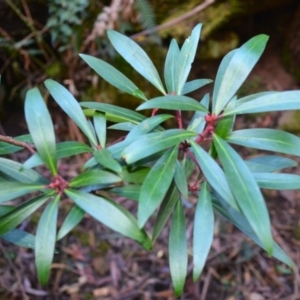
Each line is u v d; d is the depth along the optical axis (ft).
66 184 0.96
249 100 1.11
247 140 1.04
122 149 0.98
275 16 4.14
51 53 3.63
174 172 0.94
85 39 3.44
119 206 0.95
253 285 3.28
